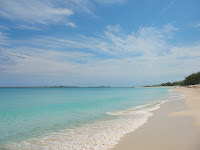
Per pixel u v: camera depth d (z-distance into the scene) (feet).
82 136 28.73
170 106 66.23
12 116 51.47
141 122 37.88
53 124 39.19
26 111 61.87
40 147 23.95
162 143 22.43
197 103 70.18
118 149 21.45
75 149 22.56
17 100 115.03
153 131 29.14
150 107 65.98
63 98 131.03
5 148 23.77
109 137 27.20
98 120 42.78
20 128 35.65
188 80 437.58
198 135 24.58
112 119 43.52
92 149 22.12
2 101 106.42
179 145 21.18
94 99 116.98
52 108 69.41
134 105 75.41
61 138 28.02
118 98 123.75
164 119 40.01
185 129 28.81
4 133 31.83
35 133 31.68
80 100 109.29
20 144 25.40
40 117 48.91
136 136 26.71
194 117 39.17
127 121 39.96
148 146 21.68
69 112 57.72
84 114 52.80
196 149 19.43
